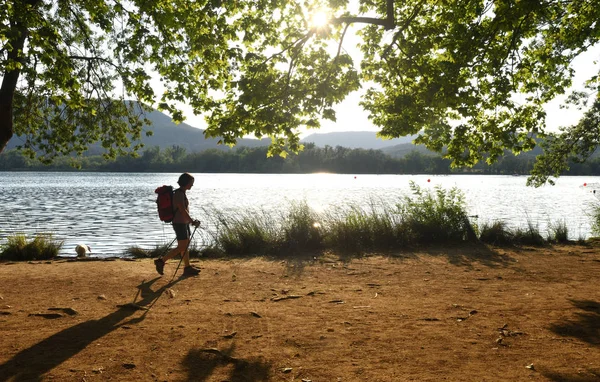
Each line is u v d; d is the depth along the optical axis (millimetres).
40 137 10492
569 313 5793
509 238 12859
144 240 19047
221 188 76438
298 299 6645
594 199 50094
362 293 7031
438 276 8398
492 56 7996
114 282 7781
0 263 9898
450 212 13203
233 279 8125
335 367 4066
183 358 4289
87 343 4668
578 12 8859
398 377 3832
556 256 10641
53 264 9672
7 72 7254
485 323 5383
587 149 15844
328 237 12141
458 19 8492
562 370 3955
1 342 4656
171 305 6293
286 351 4477
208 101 8352
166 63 8781
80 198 51250
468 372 3928
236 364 4145
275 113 7242
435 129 9477
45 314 5672
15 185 86875
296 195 55438
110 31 8258
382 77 9312
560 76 9812
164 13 7348
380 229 12273
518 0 6398
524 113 9234
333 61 7602
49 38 6891
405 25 8242
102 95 10414
